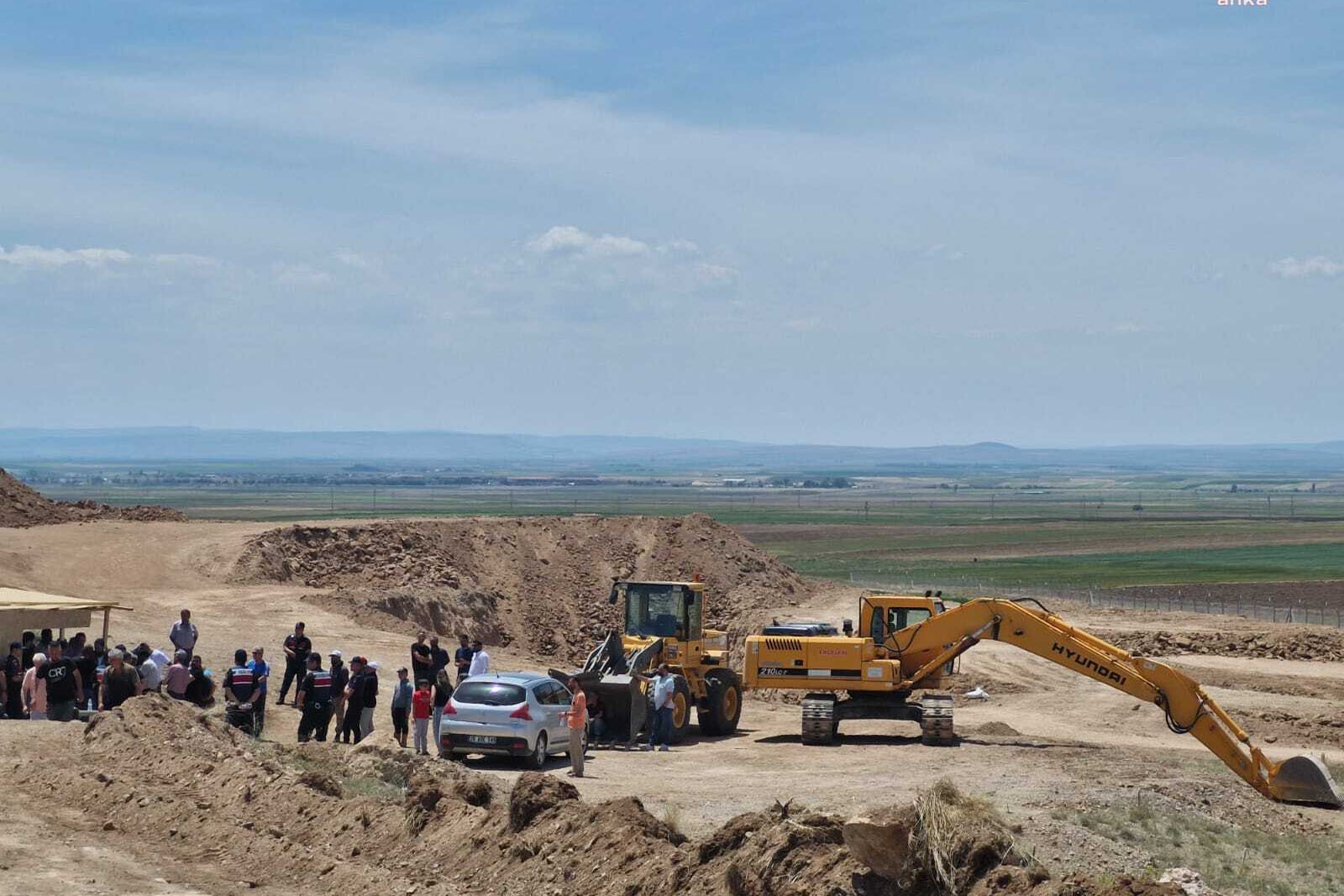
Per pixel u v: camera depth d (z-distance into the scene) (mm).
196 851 19156
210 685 32781
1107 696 50469
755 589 80750
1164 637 62531
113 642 44719
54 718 29484
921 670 38500
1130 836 23016
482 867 17812
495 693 30188
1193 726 33688
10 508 74938
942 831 13992
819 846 15109
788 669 38531
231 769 22656
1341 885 21828
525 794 18594
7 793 22172
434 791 19906
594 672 36531
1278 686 52625
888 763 33125
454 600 66125
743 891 15047
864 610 39000
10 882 16875
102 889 16875
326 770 25172
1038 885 13258
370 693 31219
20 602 33938
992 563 124000
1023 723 45406
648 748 35625
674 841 17719
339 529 71062
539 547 79000
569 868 17109
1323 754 39719
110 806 21375
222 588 59594
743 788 28125
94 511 80750
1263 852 23938
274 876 18078
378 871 17938
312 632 51938
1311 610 79062
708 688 39844
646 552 82062
